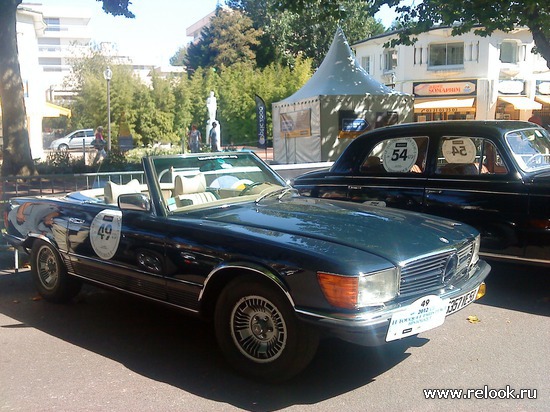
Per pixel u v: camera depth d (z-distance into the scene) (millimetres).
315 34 48344
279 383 4105
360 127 16625
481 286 4574
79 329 5309
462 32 13039
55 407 3830
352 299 3615
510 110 33562
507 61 33531
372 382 4141
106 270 5129
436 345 4816
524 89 33750
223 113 35375
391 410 3730
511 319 5438
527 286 6504
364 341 3605
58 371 4406
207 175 5328
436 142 6508
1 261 7582
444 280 4195
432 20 13617
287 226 4312
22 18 29203
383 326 3637
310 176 7477
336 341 4887
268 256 3918
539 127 6766
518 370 4312
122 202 4824
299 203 5125
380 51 36500
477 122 6398
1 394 4035
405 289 3906
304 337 3867
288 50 50438
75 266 5512
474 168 6203
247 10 51156
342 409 3748
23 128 15602
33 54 29828
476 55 32500
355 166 7070
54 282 5906
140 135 33312
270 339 4043
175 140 33719
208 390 4051
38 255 6023
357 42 38125
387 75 35906
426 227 4516
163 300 4648
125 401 3902
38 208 5941
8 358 4668
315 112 16625
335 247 3887
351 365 4430
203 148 24344
